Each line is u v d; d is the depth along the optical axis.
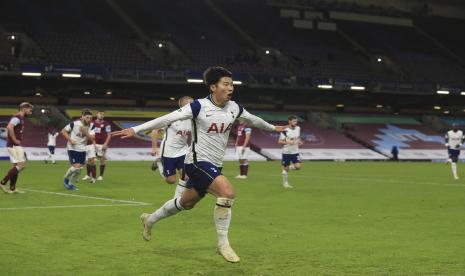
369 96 85.81
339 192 25.59
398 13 94.31
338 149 70.00
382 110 88.31
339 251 11.73
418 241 12.98
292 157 27.92
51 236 13.19
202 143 10.35
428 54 88.88
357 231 14.45
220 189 10.04
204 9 86.62
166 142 17.48
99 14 78.94
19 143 22.55
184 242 12.63
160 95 76.88
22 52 67.69
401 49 88.56
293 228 14.91
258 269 10.05
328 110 85.06
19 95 70.81
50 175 33.84
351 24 91.44
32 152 57.53
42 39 69.94
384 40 89.75
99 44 72.38
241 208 19.31
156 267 10.16
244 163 34.62
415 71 83.69
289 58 79.75
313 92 82.50
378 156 69.50
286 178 28.12
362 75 80.31
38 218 16.02
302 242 12.80
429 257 11.14
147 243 12.48
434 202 21.53
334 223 15.87
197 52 76.19
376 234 13.98
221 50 77.94
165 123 9.95
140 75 65.06
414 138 77.00
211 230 14.28
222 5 88.19
